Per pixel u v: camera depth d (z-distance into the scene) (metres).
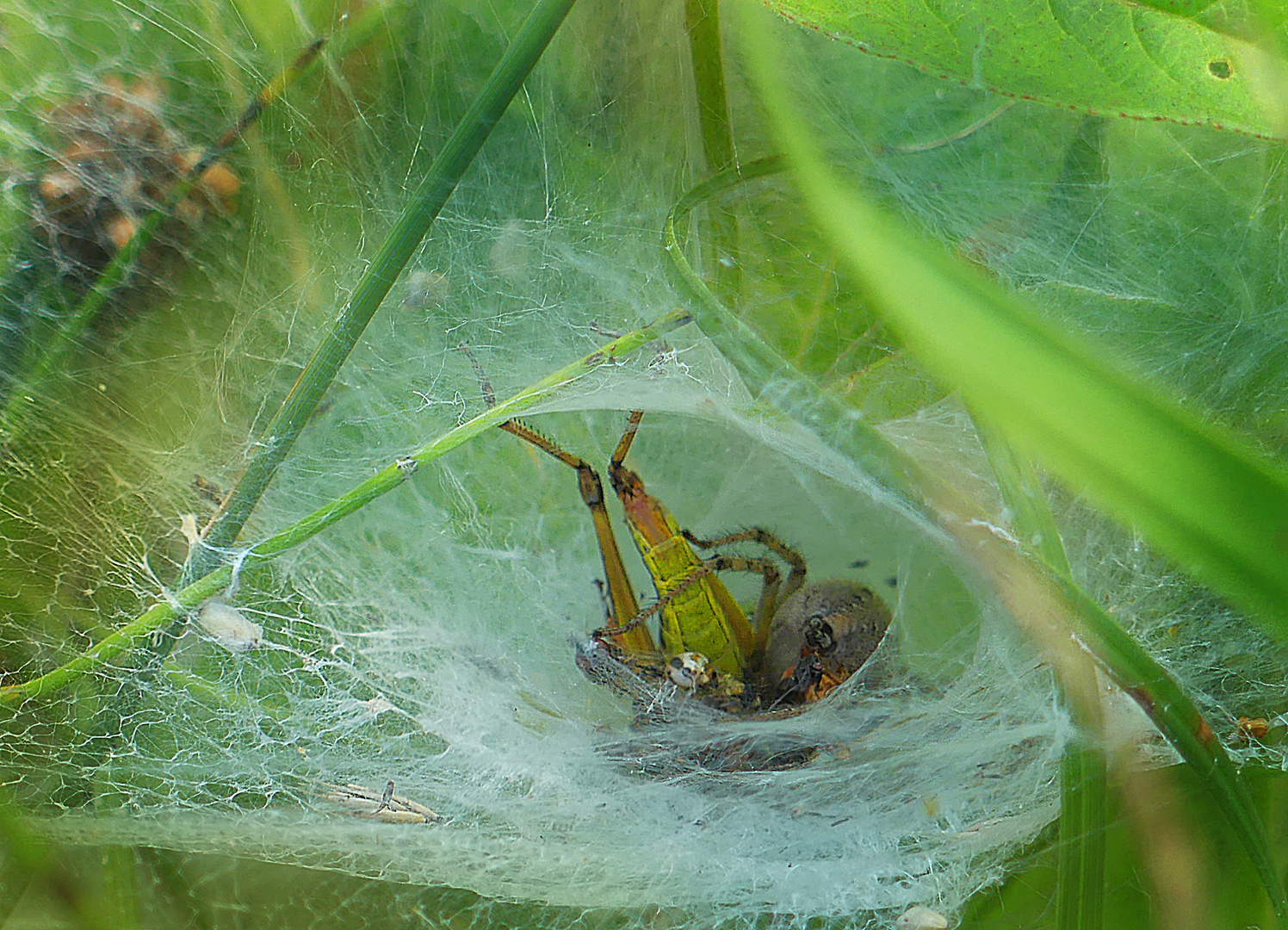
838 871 0.17
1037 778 0.17
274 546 0.17
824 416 0.17
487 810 0.17
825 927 0.17
